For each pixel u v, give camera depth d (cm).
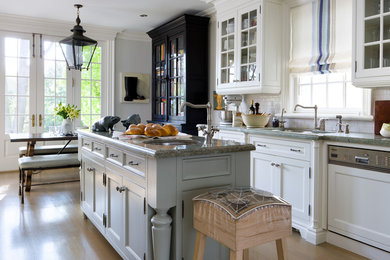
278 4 387
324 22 352
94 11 503
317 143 273
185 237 185
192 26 502
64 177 519
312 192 277
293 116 382
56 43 577
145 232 189
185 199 184
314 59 362
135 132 240
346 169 257
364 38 275
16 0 454
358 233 249
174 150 175
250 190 185
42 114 573
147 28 608
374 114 285
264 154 330
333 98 357
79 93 598
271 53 383
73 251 255
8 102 549
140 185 193
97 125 295
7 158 557
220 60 443
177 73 528
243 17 404
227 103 457
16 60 550
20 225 310
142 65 652
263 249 263
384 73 260
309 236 278
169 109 551
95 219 281
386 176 229
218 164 195
